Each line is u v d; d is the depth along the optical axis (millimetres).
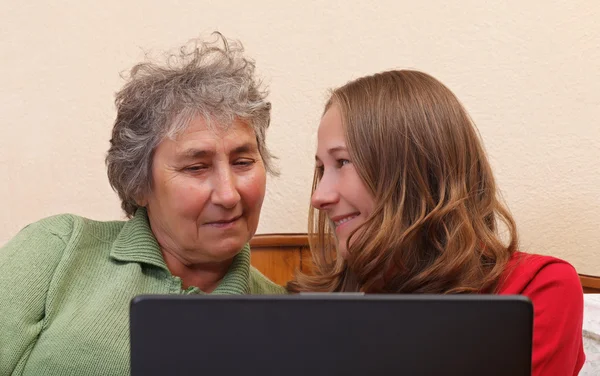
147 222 1209
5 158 1751
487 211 1121
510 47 1715
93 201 1773
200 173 1104
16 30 1734
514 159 1728
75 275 1140
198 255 1152
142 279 1151
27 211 1764
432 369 586
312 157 1771
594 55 1694
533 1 1702
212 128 1082
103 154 1767
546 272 1036
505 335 585
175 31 1757
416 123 1081
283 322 583
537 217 1728
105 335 1060
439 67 1741
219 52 1184
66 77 1749
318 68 1765
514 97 1721
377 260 1063
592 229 1711
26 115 1749
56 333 1062
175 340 583
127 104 1139
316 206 1125
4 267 1118
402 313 584
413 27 1742
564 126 1712
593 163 1706
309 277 1272
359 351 585
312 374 585
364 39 1757
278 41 1761
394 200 1080
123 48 1754
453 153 1090
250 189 1118
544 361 982
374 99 1095
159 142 1100
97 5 1744
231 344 583
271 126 1766
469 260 1058
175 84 1101
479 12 1719
